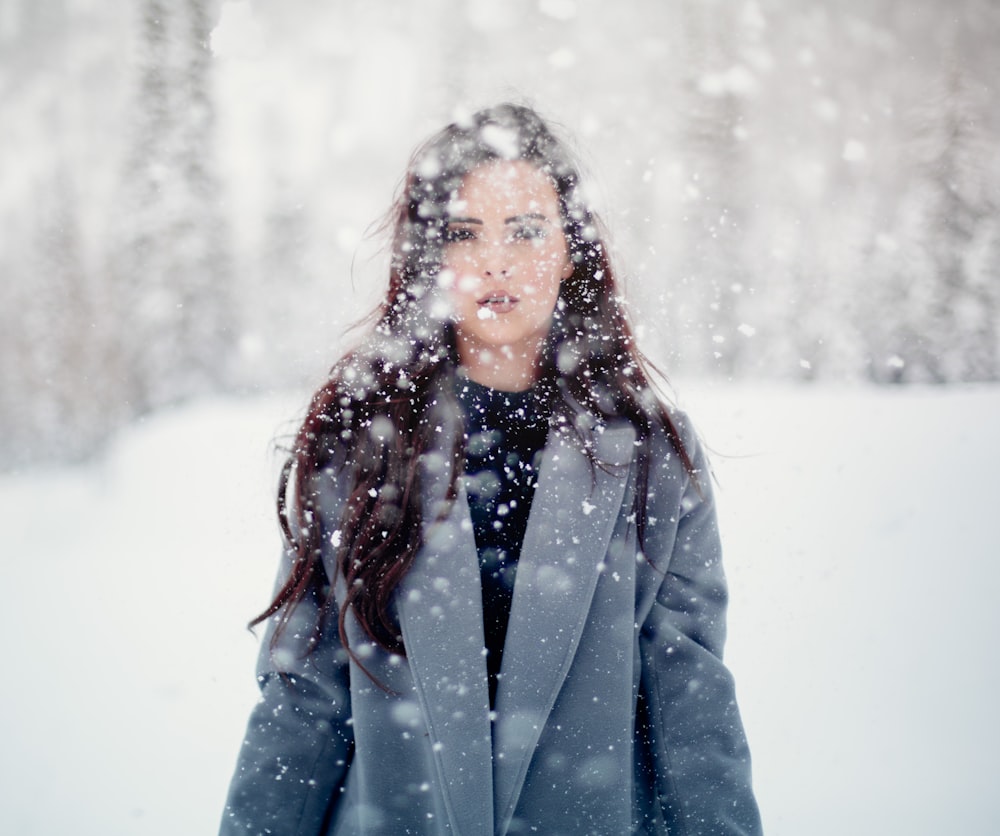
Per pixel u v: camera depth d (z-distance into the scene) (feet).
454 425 3.61
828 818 7.23
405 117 7.88
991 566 14.03
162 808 8.43
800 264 53.01
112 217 57.72
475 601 3.46
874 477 19.83
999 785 7.66
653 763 3.89
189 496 29.68
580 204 3.82
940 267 56.18
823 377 51.72
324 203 60.18
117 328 55.62
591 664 3.57
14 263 64.59
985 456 22.15
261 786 3.64
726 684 3.88
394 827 3.51
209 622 14.94
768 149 54.44
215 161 58.65
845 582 13.15
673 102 53.01
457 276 3.59
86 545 27.50
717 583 4.06
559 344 3.87
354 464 3.60
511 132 3.58
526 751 3.38
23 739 10.41
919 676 10.06
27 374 56.65
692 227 48.11
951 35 59.47
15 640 15.43
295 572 3.70
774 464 19.27
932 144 57.82
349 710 3.80
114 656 13.65
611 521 3.62
